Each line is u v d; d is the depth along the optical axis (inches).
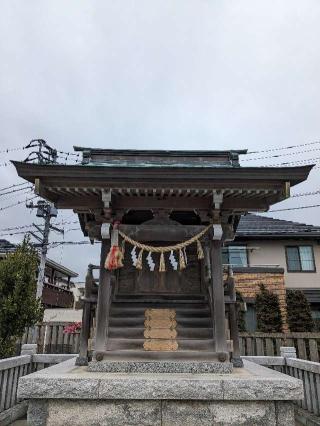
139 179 266.7
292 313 639.1
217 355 257.9
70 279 1362.0
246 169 261.4
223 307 270.7
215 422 205.0
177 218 342.6
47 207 737.0
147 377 217.0
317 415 292.2
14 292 385.1
